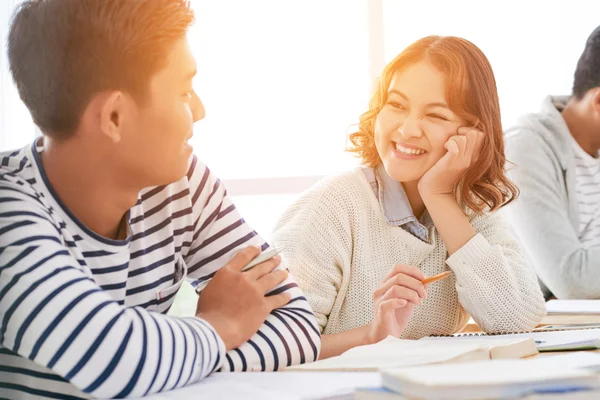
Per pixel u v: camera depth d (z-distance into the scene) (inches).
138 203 41.8
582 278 94.8
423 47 58.8
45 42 35.3
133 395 31.9
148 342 32.4
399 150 58.9
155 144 36.5
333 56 119.4
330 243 59.0
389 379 24.5
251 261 43.4
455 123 58.9
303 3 119.5
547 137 100.1
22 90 36.4
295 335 41.3
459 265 58.4
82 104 35.4
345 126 119.2
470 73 58.5
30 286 32.2
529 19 118.9
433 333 60.7
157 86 35.8
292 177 111.3
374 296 51.8
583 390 23.0
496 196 61.3
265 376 35.3
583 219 100.3
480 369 26.0
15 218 34.1
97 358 31.4
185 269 44.8
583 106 100.2
